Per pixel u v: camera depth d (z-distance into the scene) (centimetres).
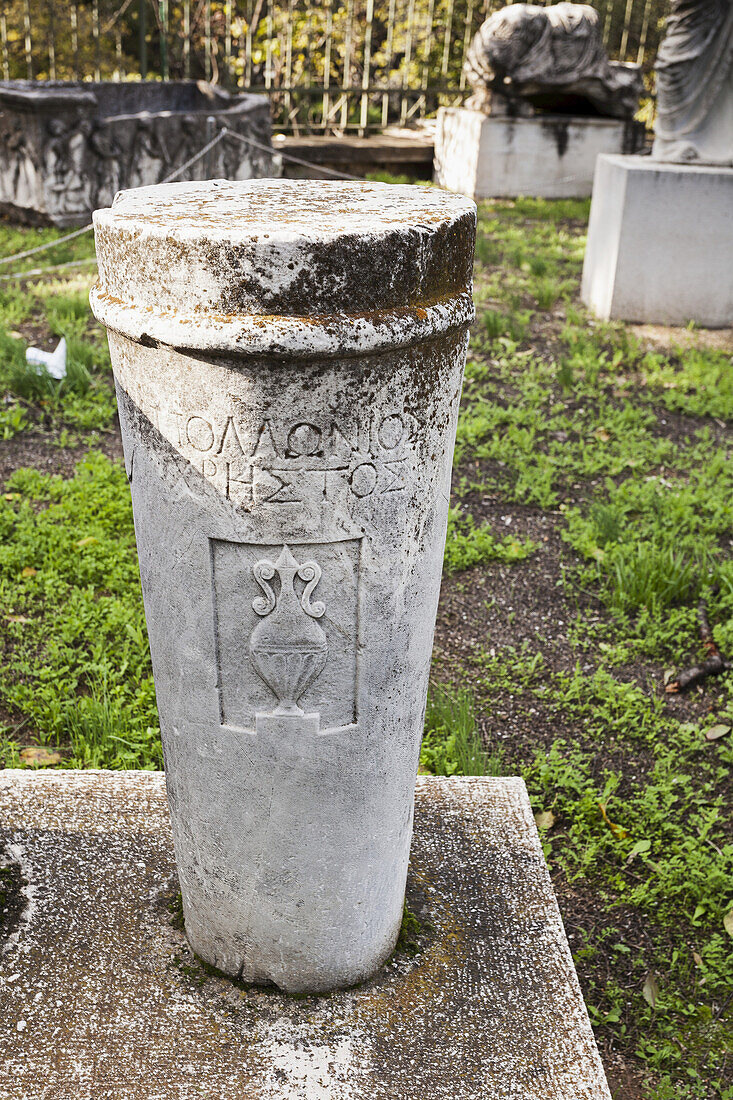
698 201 724
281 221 166
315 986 225
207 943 226
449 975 232
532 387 645
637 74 1183
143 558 197
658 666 411
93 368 620
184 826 216
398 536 186
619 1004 270
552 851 319
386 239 161
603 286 768
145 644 386
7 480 499
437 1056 212
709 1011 270
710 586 454
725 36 718
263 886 212
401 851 224
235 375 165
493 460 566
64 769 298
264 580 181
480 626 431
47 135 853
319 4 1284
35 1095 198
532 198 1177
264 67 1420
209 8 1191
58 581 419
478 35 1132
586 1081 208
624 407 632
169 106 1047
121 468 508
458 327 179
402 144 1213
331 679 192
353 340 161
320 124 1364
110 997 219
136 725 344
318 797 202
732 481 542
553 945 241
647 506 513
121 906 244
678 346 722
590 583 464
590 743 366
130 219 169
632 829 326
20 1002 217
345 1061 209
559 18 1124
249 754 198
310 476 173
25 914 239
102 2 1414
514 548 480
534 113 1220
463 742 343
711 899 299
